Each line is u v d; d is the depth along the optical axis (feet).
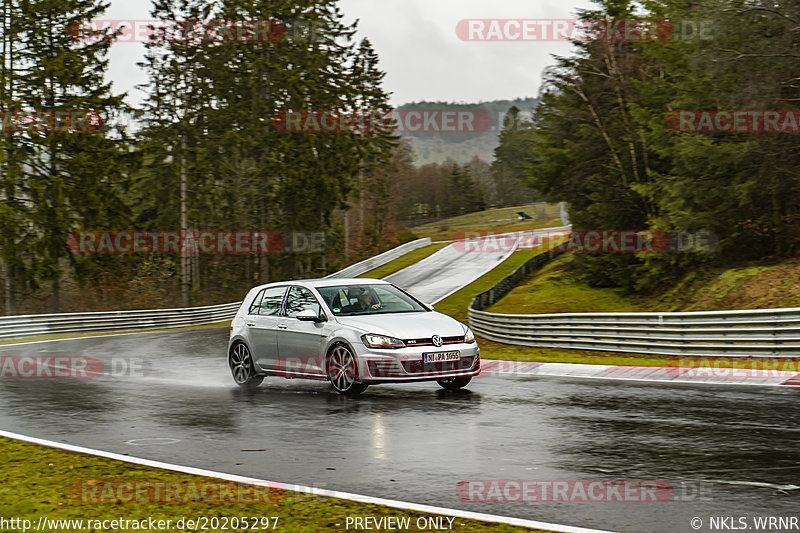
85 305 279.28
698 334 81.97
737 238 143.84
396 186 509.76
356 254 456.86
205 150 298.97
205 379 72.74
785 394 52.70
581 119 188.14
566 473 32.55
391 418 47.11
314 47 336.08
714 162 136.87
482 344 121.60
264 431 44.01
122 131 255.29
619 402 51.49
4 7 234.79
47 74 236.22
